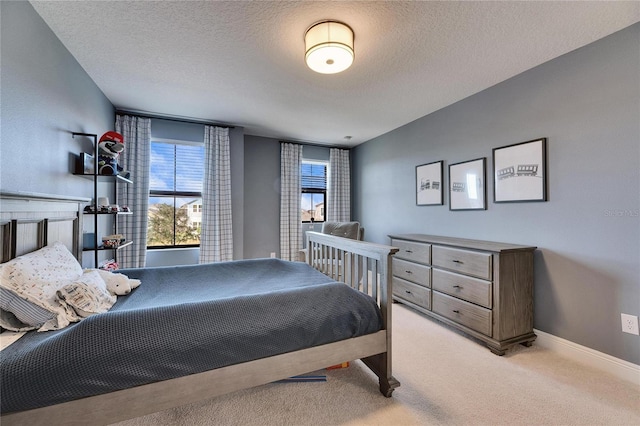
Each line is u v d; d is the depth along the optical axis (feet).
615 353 5.95
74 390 3.21
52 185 6.04
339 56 5.89
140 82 8.39
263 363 4.21
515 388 5.48
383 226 13.99
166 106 10.36
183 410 4.83
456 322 7.90
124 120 10.76
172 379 3.68
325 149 16.31
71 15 5.50
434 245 8.68
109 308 4.59
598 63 6.22
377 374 5.45
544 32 5.97
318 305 4.69
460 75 7.90
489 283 7.00
